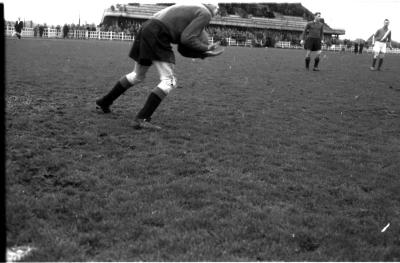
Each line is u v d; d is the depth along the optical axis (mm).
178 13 6133
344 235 3520
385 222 3840
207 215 3711
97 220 3564
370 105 9633
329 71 17094
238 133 6586
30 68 12773
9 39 30938
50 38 38750
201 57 6445
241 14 59688
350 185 4715
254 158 5414
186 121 7148
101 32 42500
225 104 8859
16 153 4828
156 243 3191
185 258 3004
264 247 3234
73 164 4750
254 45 48281
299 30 59719
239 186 4441
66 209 3689
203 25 6168
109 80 11297
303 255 3162
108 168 4723
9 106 7195
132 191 4172
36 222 3412
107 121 6637
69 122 6406
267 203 4078
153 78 12250
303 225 3660
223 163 5164
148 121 6438
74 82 10547
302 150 5945
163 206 3850
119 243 3191
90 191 4133
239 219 3672
